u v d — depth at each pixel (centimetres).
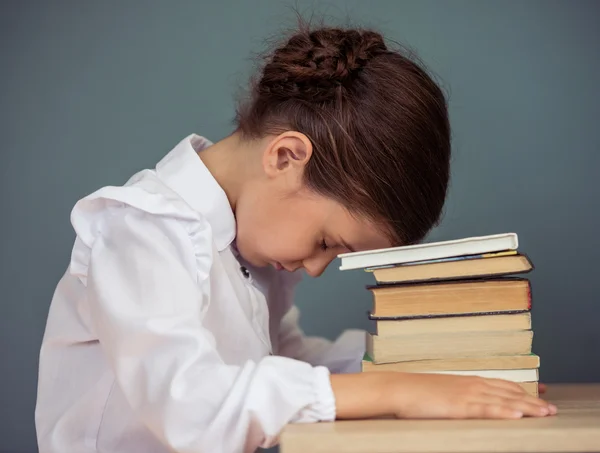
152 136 208
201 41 209
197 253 108
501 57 207
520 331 98
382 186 113
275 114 121
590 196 205
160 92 208
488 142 207
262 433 89
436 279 98
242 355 122
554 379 205
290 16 208
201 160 126
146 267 103
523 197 206
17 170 206
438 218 120
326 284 208
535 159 206
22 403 203
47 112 207
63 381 123
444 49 208
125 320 100
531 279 206
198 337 97
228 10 209
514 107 207
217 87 209
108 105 208
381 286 99
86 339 122
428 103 118
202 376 93
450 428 77
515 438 75
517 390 91
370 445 75
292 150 115
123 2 210
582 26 207
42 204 205
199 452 90
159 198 109
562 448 75
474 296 98
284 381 90
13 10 208
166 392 93
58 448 118
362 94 116
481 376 98
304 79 119
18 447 202
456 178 207
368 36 126
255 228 121
